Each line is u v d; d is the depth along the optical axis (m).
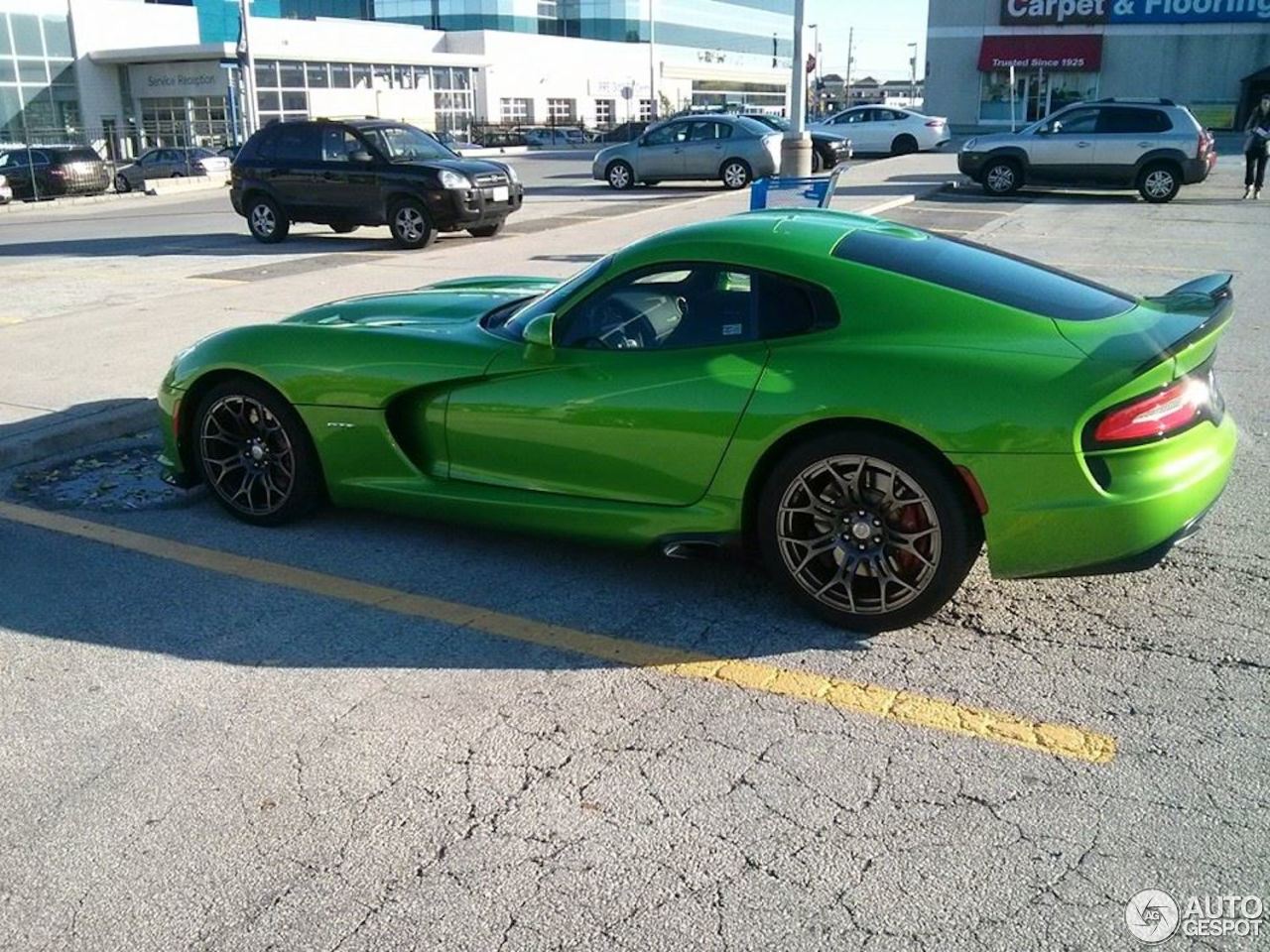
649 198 21.42
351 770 3.22
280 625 4.13
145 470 5.99
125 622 4.18
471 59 62.28
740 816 2.96
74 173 30.56
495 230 15.95
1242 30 41.53
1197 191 21.19
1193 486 3.59
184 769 3.24
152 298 11.14
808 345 3.85
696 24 92.56
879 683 3.62
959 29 45.03
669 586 4.38
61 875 2.81
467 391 4.40
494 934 2.56
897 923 2.56
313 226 18.77
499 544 4.84
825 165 26.03
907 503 3.69
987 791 3.04
